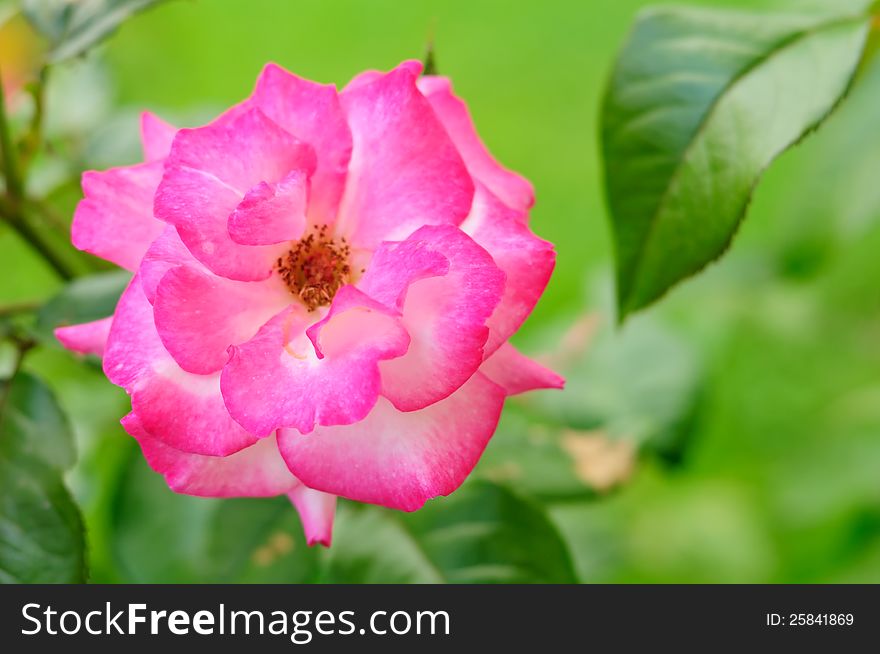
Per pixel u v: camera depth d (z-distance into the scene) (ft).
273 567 1.51
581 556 2.03
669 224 1.41
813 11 1.47
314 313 1.30
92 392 1.79
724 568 2.29
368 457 1.25
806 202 2.07
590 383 1.81
